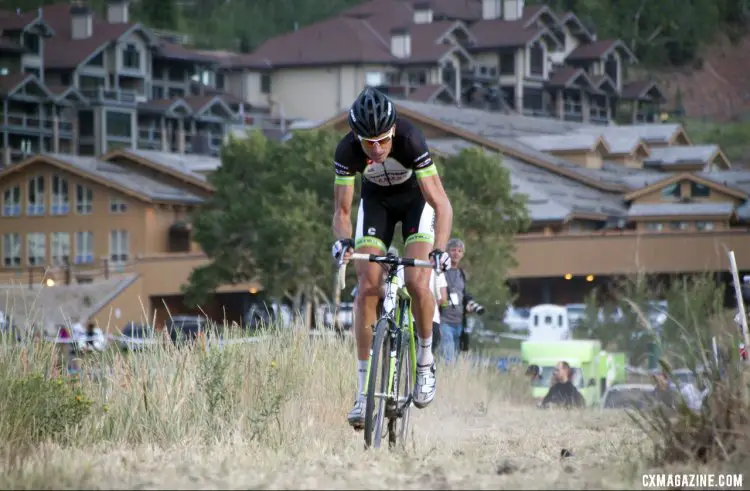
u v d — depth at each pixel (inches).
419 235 748.0
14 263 6712.6
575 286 5541.3
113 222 6501.0
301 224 4170.8
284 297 4515.3
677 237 4909.0
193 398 850.1
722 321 731.4
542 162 6378.0
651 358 1689.2
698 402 698.2
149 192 6412.4
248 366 897.5
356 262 746.2
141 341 912.3
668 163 6958.7
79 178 6594.5
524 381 1514.5
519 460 660.7
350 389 958.4
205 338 901.2
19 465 612.4
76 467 589.3
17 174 6707.7
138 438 799.1
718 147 7047.2
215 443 753.6
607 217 5821.9
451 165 4276.6
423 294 737.0
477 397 1300.4
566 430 965.8
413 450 729.0
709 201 5880.9
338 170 737.6
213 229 4638.3
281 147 4714.6
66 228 6584.6
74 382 836.6
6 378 796.0
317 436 817.5
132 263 5826.8
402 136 713.0
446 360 1343.5
